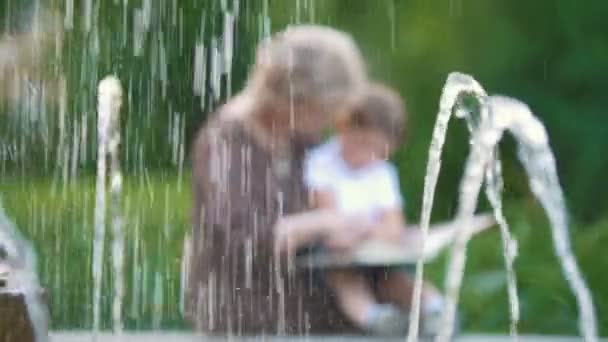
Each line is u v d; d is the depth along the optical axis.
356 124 10.27
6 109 20.41
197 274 10.23
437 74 22.70
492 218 10.27
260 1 17.52
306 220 10.06
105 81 9.65
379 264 10.01
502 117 8.80
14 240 7.75
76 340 9.85
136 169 19.69
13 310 7.14
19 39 20.67
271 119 10.14
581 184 21.09
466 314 13.16
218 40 17.59
